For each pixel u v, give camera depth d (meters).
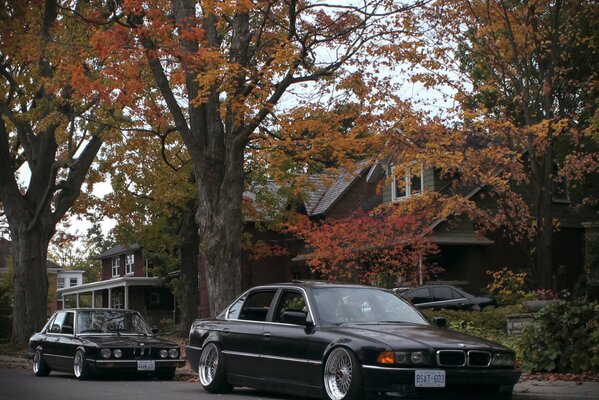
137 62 18.27
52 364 17.77
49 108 25.92
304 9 18.00
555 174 29.36
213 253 19.19
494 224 26.02
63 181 29.97
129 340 16.61
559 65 25.33
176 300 49.41
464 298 26.73
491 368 9.97
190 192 31.20
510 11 24.08
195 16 19.14
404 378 9.51
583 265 33.41
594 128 19.67
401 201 26.12
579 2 23.38
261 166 30.36
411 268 28.14
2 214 39.78
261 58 19.92
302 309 11.28
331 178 21.45
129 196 32.16
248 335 11.95
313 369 10.59
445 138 22.92
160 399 11.95
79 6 22.75
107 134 25.19
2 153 29.28
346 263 27.62
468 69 29.28
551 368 13.65
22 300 30.11
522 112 25.80
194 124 19.83
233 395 12.49
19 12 19.61
